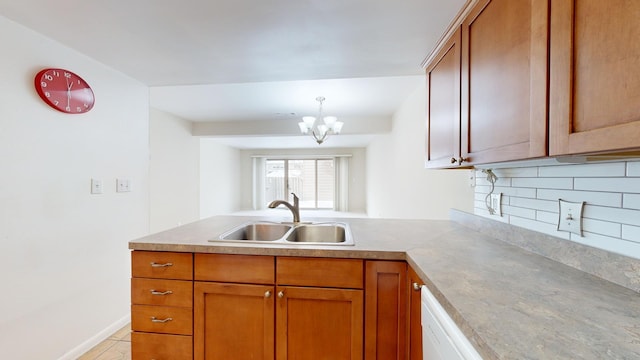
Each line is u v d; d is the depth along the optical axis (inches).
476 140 44.7
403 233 62.2
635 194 32.6
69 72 67.9
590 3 25.2
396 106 152.6
